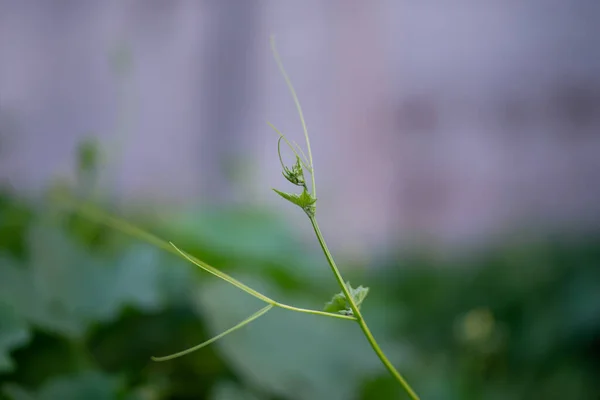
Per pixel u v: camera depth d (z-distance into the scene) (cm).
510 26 313
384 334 108
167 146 291
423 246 254
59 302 86
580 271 190
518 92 313
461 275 214
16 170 172
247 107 312
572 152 308
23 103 271
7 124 164
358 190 302
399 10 316
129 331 94
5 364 75
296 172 64
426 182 310
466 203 307
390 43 316
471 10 315
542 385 163
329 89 314
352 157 308
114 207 128
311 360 93
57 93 275
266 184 222
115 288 91
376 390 99
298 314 97
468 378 146
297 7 318
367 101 313
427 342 178
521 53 313
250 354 89
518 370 169
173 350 95
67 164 178
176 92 304
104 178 112
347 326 102
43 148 259
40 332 84
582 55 309
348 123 311
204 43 310
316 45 316
